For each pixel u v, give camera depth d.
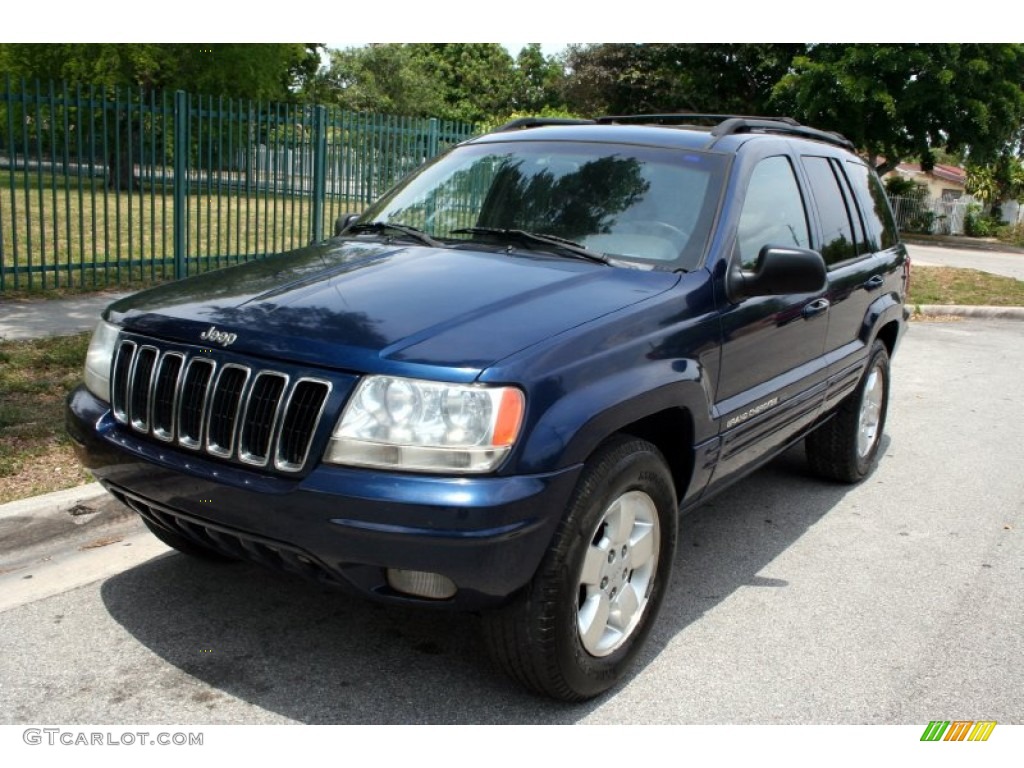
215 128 11.67
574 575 2.88
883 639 3.75
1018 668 3.57
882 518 5.18
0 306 8.77
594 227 3.79
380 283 3.27
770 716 3.17
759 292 3.66
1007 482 5.91
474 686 3.24
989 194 42.03
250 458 2.82
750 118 4.49
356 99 47.41
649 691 3.28
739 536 4.81
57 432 5.07
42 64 21.67
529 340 2.84
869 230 5.43
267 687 3.17
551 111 26.70
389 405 2.66
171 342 3.07
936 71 27.34
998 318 13.45
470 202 4.14
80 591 3.75
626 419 2.99
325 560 2.70
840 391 4.99
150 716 2.99
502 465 2.66
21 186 20.27
